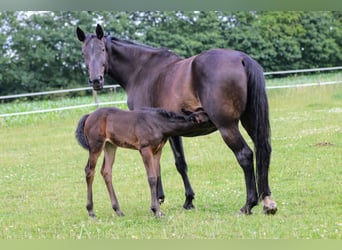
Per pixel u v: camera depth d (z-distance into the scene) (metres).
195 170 10.94
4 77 31.50
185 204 7.92
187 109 7.19
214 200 8.38
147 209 7.99
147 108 7.36
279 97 22.00
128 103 8.50
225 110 6.75
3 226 7.38
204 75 6.89
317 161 10.85
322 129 14.38
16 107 24.23
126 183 10.20
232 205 7.96
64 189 9.95
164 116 7.19
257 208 7.61
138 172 11.16
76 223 7.39
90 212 7.59
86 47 8.09
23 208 8.55
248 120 6.98
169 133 7.23
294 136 13.82
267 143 6.76
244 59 6.85
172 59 8.00
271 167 10.65
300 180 9.44
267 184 6.89
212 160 11.79
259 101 6.74
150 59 8.20
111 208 8.21
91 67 7.96
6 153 14.57
